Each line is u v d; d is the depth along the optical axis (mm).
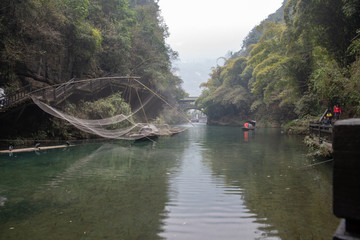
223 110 60531
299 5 15242
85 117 19562
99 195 6547
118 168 9945
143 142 19703
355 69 11648
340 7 13195
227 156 12766
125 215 5215
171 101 50625
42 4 16891
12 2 14891
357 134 1060
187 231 4488
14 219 5012
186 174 8883
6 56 14875
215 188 7133
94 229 4555
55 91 16828
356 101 11703
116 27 28297
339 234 1089
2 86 15398
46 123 17078
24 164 10680
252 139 21453
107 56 27062
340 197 1076
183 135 27062
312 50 20078
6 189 7082
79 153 13750
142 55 33531
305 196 6398
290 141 19250
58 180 8078
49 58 19234
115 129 21641
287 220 4934
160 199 6223
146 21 38531
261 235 4316
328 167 9719
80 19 20828
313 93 20391
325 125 11188
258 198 6270
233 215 5188
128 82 28094
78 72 23172
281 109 38750
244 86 51906
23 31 16125
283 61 21578
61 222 4867
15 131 15648
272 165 10289
